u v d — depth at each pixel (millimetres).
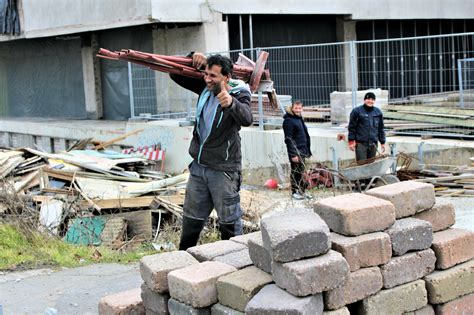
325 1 21969
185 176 11375
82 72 25000
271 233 4020
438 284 4488
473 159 11602
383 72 24078
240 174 5836
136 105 21922
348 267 4035
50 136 23156
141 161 13266
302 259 4004
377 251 4293
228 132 5617
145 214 9305
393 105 15180
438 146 12164
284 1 21078
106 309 4848
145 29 21922
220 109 5543
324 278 3939
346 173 11039
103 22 20812
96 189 10727
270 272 4223
